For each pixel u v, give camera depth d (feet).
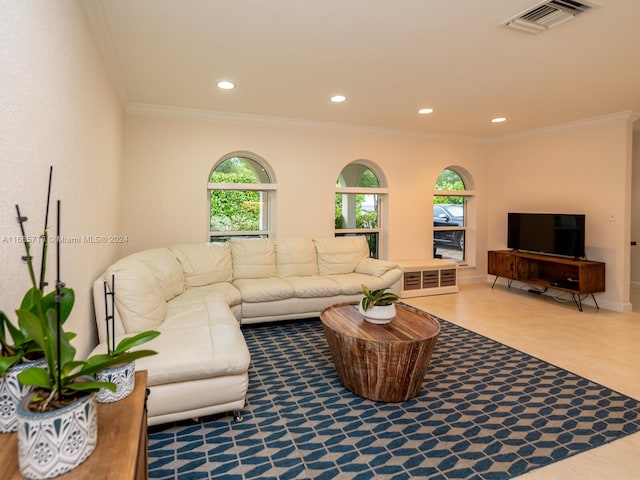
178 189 14.42
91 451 2.87
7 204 3.61
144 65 9.98
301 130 16.26
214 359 6.75
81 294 6.71
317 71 10.42
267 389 8.46
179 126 14.33
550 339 11.76
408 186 18.65
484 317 14.14
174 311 9.39
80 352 6.59
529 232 17.54
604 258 15.52
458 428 6.94
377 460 6.04
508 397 8.10
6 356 3.00
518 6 7.18
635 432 6.81
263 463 5.96
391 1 7.00
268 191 16.48
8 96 3.61
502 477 5.64
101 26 7.73
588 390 8.42
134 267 8.29
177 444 6.40
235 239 14.70
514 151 19.11
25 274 4.08
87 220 7.18
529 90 12.06
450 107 13.97
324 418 7.28
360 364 7.92
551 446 6.39
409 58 9.57
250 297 12.41
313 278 14.12
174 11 7.31
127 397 3.89
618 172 14.98
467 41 8.63
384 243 18.61
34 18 4.29
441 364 9.86
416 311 10.11
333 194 17.03
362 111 14.55
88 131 7.20
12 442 2.91
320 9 7.26
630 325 13.17
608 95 12.55
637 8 7.23
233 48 8.97
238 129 15.20
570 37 8.43
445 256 20.27
